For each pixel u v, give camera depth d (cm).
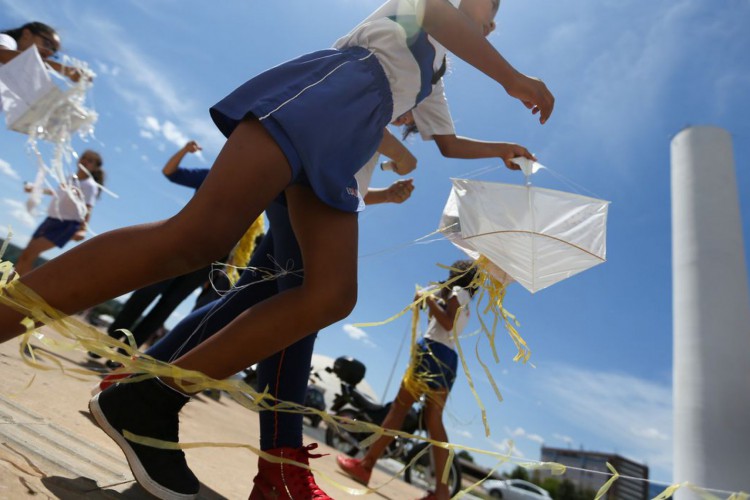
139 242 81
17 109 203
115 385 100
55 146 212
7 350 193
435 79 130
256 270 144
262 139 90
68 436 119
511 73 106
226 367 93
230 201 86
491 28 133
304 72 100
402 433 95
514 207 129
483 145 159
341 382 538
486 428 109
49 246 333
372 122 106
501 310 134
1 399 126
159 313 289
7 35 214
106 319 485
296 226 106
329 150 97
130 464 97
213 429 232
